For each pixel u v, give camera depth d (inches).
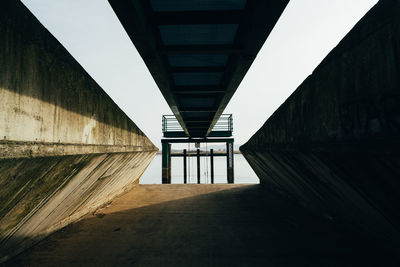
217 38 181.5
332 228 188.9
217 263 134.8
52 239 165.9
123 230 187.8
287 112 169.0
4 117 69.4
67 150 106.3
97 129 141.9
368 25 85.9
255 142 269.6
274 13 132.0
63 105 104.3
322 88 119.6
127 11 125.5
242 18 159.6
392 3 75.2
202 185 436.1
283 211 246.1
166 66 242.1
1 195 83.3
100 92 147.3
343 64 101.7
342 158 107.9
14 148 73.3
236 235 176.9
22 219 115.5
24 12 79.8
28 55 81.5
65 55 107.0
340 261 135.0
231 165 697.6
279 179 278.1
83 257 140.1
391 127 75.9
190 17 159.6
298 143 148.8
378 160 87.5
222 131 712.4
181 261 137.1
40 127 87.7
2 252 125.3
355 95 93.8
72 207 185.2
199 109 402.0
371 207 122.0
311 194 208.2
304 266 130.3
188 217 225.1
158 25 162.4
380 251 145.2
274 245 157.9
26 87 80.0
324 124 117.7
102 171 177.5
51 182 112.2
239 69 211.5
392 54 75.2
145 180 1245.1
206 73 254.5
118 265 131.8
